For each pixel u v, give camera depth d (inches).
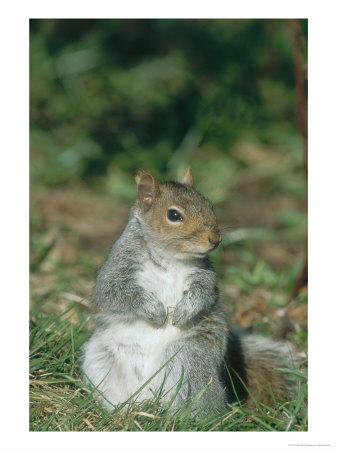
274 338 287.0
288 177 516.4
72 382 231.1
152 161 506.9
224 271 374.6
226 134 546.6
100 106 535.2
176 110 548.1
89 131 525.3
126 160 507.8
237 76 562.3
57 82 541.3
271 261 406.9
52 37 559.5
